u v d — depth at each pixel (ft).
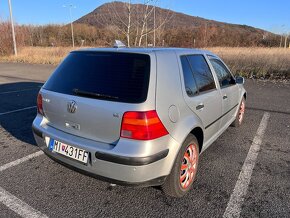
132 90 8.86
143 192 10.80
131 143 8.61
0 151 14.48
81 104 9.50
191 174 10.82
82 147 9.37
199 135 11.56
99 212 9.61
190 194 10.68
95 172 9.26
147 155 8.56
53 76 11.17
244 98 19.25
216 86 13.21
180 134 9.55
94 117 9.21
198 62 12.14
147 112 8.55
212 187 11.17
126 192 10.79
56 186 11.19
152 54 9.42
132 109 8.55
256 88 34.27
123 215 9.46
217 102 12.93
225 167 12.84
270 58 48.78
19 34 92.79
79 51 10.85
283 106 24.88
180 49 11.34
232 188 11.12
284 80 40.11
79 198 10.39
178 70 10.20
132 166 8.54
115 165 8.73
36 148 14.93
